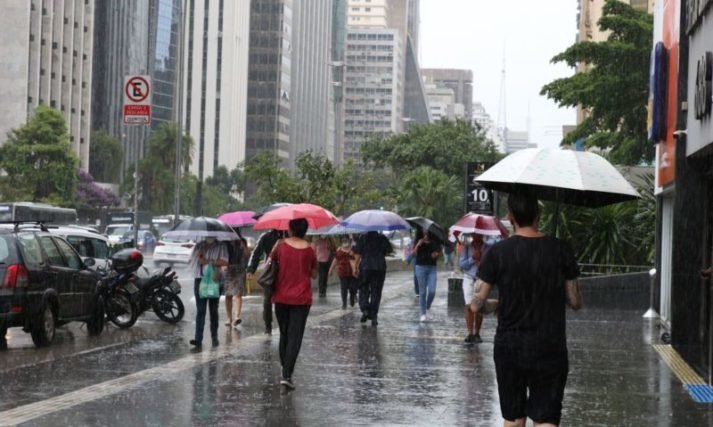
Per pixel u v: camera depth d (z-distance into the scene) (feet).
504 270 24.82
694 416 36.50
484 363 50.57
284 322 41.83
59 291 59.67
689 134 55.98
